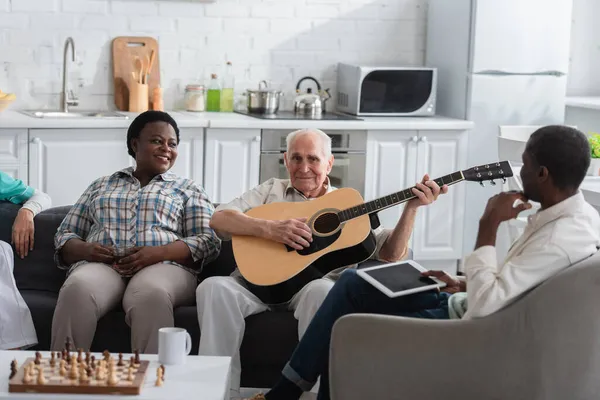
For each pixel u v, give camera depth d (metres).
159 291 3.49
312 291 3.46
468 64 6.13
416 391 2.75
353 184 5.99
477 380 2.71
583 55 6.98
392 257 3.65
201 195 3.96
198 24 6.27
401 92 6.21
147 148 3.90
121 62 6.13
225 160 5.76
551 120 6.27
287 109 6.54
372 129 5.95
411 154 6.04
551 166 2.71
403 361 2.75
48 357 2.86
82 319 3.45
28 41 6.00
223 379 2.75
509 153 5.12
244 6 6.34
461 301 3.10
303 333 3.47
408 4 6.59
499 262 5.95
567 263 2.69
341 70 6.45
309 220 3.64
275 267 3.56
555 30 6.16
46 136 5.46
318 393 3.23
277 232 3.58
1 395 2.55
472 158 6.17
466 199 6.20
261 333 3.51
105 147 5.58
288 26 6.43
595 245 2.75
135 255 3.70
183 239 3.79
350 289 3.19
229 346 3.46
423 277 3.19
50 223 3.92
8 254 3.63
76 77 6.11
